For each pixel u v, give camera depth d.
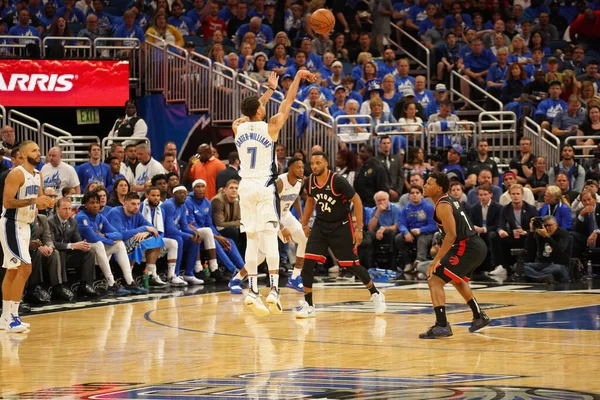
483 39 28.30
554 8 30.38
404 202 20.86
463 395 7.81
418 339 11.48
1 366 9.92
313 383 8.57
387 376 8.91
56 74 23.89
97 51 25.62
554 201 19.94
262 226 12.43
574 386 8.25
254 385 8.52
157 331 12.46
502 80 26.81
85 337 11.98
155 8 27.56
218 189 20.61
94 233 17.19
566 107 24.86
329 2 28.72
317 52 26.88
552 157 22.98
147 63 25.16
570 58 28.34
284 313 14.27
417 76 26.00
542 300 15.50
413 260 20.77
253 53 25.98
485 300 15.55
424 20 29.22
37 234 16.02
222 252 19.50
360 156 21.70
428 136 23.16
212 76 24.05
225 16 27.95
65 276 16.75
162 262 19.34
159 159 24.94
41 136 22.53
